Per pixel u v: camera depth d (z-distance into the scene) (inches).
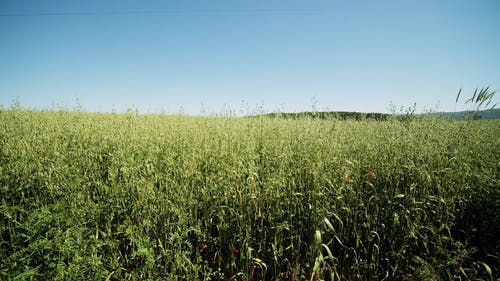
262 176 152.4
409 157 163.0
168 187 138.6
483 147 188.1
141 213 120.3
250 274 108.5
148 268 99.2
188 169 155.8
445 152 164.9
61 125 281.9
